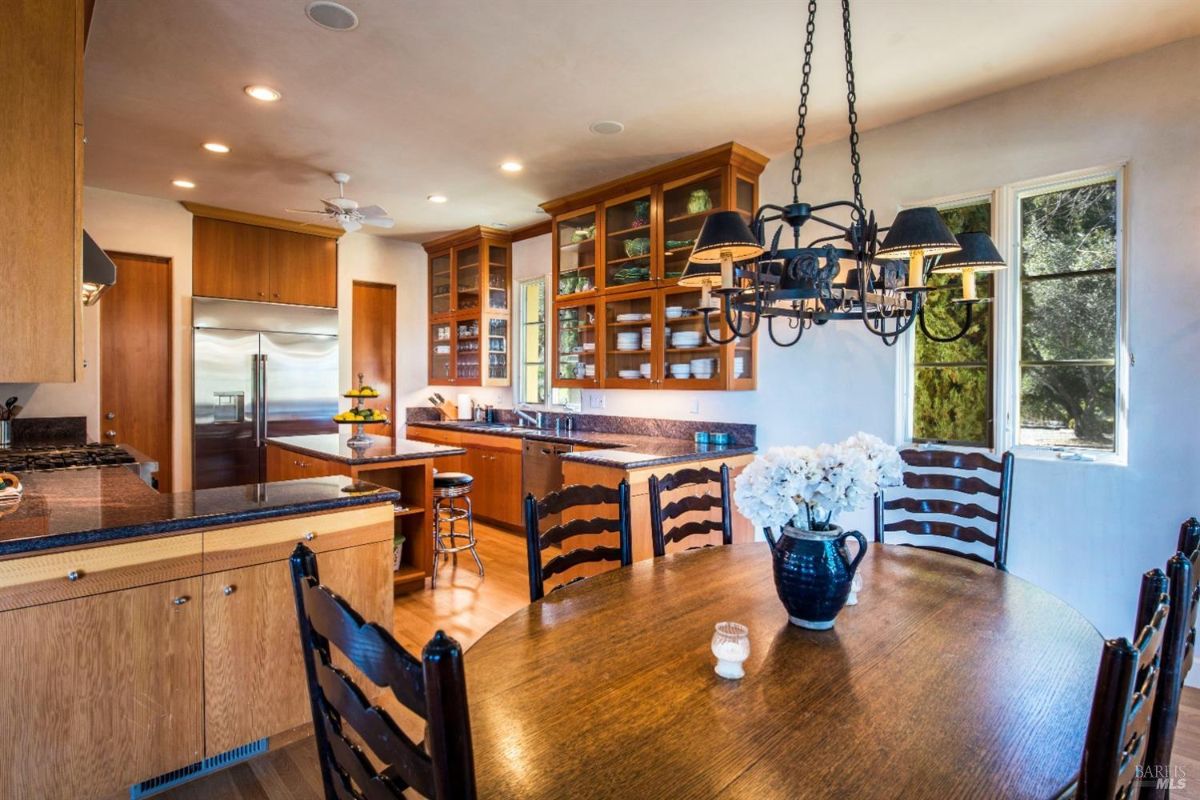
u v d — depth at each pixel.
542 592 1.84
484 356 6.00
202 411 5.12
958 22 2.46
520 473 5.12
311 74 2.91
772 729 1.09
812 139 3.69
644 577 1.94
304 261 5.79
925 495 3.36
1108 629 2.81
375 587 2.42
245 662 2.09
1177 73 2.63
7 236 1.76
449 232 6.18
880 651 1.41
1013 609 1.68
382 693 2.49
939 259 2.04
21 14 1.79
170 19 2.46
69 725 1.76
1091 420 2.90
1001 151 3.09
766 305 2.04
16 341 1.77
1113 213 2.84
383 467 3.62
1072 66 2.84
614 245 4.63
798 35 2.56
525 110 3.30
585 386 4.80
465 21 2.47
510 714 1.14
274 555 2.16
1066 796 0.93
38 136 1.81
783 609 1.67
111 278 2.92
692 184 4.08
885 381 3.52
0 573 1.66
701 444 4.26
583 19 2.45
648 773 0.97
